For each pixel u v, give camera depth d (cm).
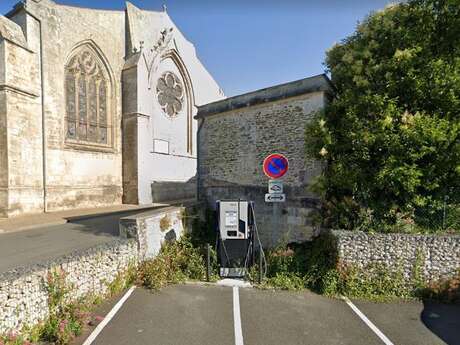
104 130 1672
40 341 395
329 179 719
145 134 1773
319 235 777
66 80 1457
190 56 2306
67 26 1441
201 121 1079
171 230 797
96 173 1590
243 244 702
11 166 1147
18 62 1184
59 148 1386
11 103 1152
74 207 1460
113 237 812
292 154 852
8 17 1311
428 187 624
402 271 591
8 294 357
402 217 661
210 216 1024
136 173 1711
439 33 648
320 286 612
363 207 684
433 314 511
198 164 1084
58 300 432
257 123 934
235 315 494
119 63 1745
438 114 615
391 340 427
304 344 412
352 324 473
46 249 682
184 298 557
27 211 1223
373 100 636
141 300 541
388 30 686
